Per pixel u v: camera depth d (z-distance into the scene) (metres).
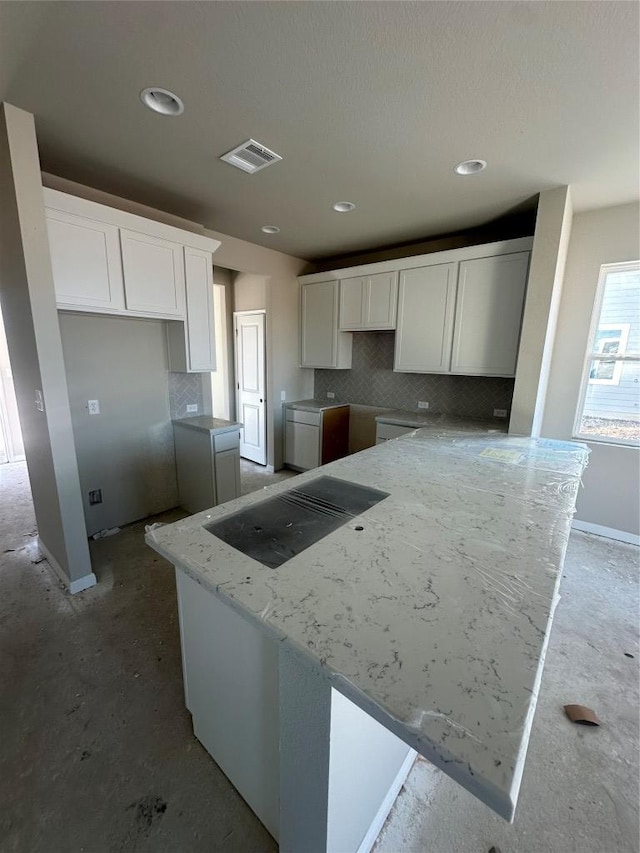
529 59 1.36
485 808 1.21
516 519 1.29
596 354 2.96
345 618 0.79
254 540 1.18
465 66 1.40
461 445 2.34
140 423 3.15
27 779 1.27
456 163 2.12
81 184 2.43
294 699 0.84
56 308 1.96
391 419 3.56
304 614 0.80
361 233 3.38
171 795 1.23
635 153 1.98
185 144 1.97
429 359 3.44
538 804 1.22
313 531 1.24
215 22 1.24
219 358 5.10
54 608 2.12
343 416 4.52
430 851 1.11
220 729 1.25
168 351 3.24
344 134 1.86
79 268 2.23
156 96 1.62
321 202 2.69
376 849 1.11
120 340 2.94
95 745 1.38
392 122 1.76
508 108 1.64
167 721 1.48
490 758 0.51
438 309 3.33
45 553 2.60
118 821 1.16
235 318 4.86
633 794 1.26
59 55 1.39
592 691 1.65
